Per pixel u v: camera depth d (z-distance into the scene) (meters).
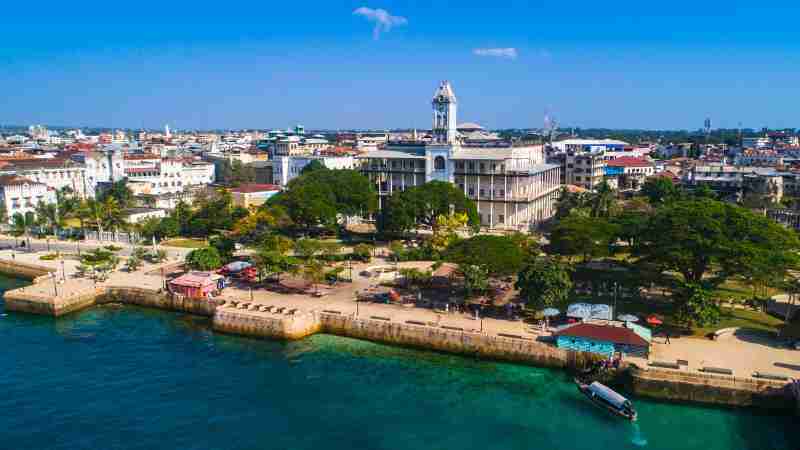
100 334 109.12
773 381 78.88
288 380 89.19
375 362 95.94
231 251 148.12
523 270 107.19
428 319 105.38
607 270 136.75
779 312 106.00
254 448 70.94
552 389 86.12
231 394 84.50
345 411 79.94
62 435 73.06
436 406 81.38
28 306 122.12
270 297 120.38
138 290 126.31
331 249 147.38
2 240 187.75
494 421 77.50
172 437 73.00
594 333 89.94
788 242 109.88
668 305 110.25
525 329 99.94
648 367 84.00
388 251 160.88
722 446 71.31
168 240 183.88
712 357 87.25
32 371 91.94
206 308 119.00
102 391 85.00
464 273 112.81
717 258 103.56
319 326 109.44
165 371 92.25
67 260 158.62
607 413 79.50
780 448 70.75
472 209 171.38
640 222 134.25
